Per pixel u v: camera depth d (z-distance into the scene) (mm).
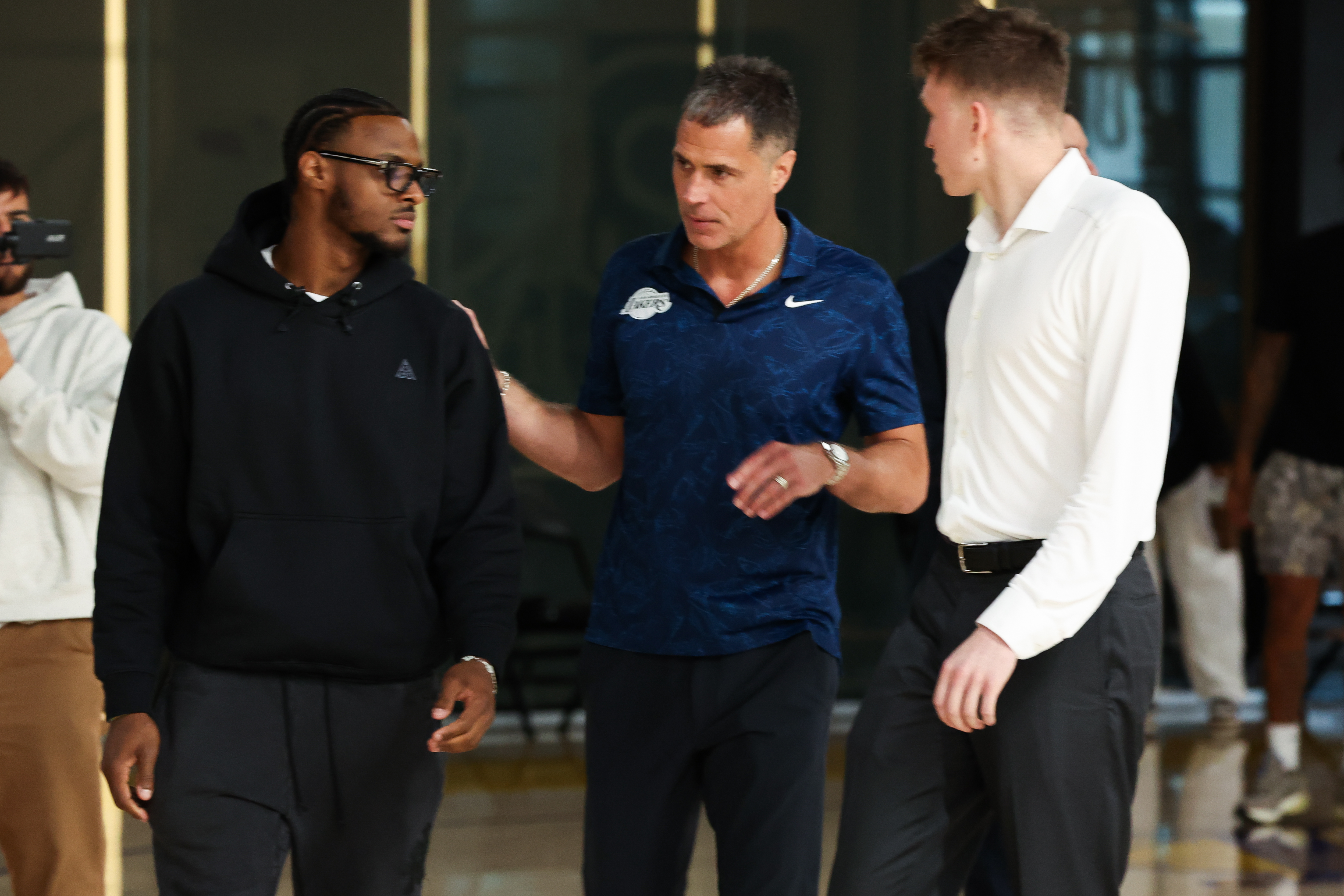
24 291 9164
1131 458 6734
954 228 19531
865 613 19594
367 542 6723
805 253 7883
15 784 8562
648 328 7891
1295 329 14648
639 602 7777
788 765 7512
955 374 7602
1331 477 14297
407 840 7000
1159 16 19984
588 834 7863
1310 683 20188
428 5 18375
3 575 8477
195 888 6668
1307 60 20078
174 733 6660
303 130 6746
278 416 6637
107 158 17609
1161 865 13320
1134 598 7156
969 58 7301
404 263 7027
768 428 7684
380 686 6859
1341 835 14273
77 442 8398
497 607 6891
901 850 7523
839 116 19297
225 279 6746
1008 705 7133
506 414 8289
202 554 6684
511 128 18719
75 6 17453
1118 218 6895
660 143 19000
